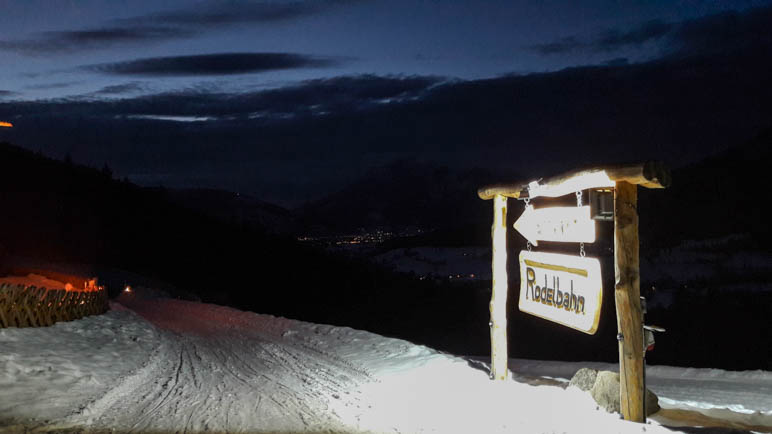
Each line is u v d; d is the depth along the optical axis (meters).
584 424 7.28
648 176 6.27
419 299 43.78
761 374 11.92
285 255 61.56
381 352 13.44
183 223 69.38
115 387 9.87
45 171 69.56
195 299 44.09
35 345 12.28
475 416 8.05
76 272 44.91
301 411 8.61
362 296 45.69
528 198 9.38
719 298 33.47
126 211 67.44
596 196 7.15
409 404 8.91
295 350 14.82
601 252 38.56
